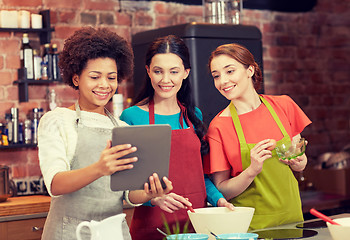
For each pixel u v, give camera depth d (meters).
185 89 2.61
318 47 5.42
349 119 5.57
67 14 4.19
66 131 1.91
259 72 2.58
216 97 3.81
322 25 5.44
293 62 5.27
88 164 1.90
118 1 4.39
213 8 4.15
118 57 2.01
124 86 4.37
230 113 2.55
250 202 2.42
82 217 1.88
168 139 1.71
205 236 1.73
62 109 1.96
